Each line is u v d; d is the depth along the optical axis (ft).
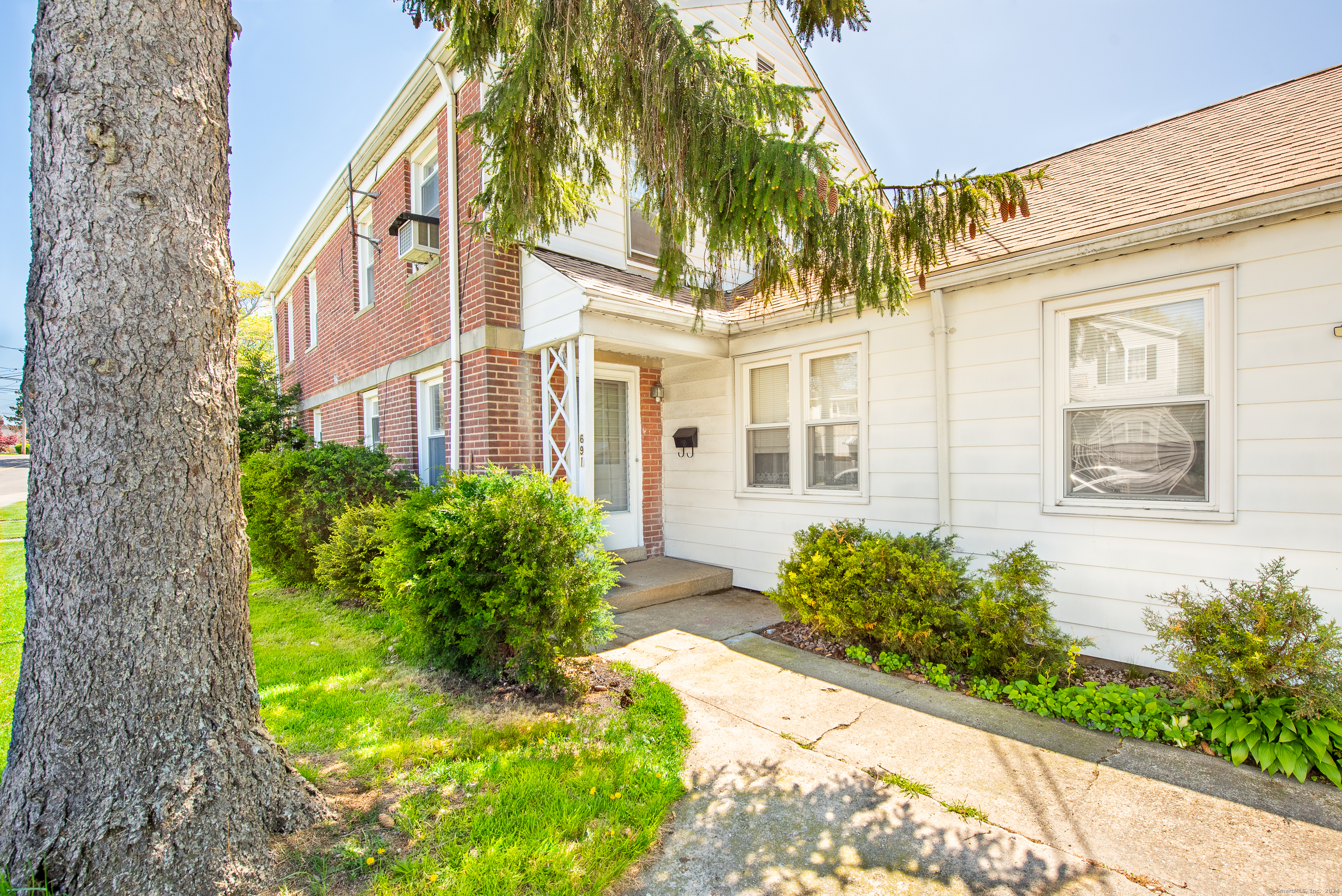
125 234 6.40
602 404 23.29
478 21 11.02
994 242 15.72
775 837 7.74
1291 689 9.77
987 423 15.75
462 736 10.30
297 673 13.26
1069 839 7.64
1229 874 6.95
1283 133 14.64
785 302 20.42
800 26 12.25
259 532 22.26
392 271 26.37
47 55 6.39
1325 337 11.27
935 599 13.56
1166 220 12.38
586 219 16.43
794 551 19.06
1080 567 14.25
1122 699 11.37
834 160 10.02
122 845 6.15
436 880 6.65
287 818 7.39
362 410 30.17
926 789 8.84
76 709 6.23
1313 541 11.38
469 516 12.48
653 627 17.30
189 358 6.78
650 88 10.27
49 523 6.30
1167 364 13.14
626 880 6.91
